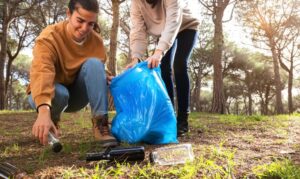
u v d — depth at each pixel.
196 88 28.27
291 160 2.21
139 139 2.74
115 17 10.66
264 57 27.14
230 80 33.16
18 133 3.85
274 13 19.61
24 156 2.53
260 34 20.55
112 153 2.23
